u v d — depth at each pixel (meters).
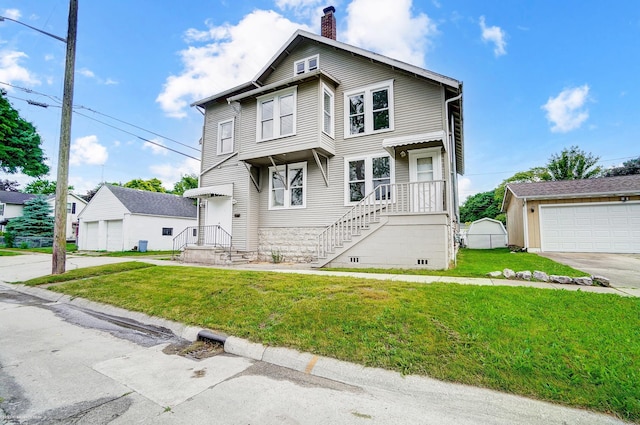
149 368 3.32
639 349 3.01
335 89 11.55
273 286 5.80
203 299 5.54
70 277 8.43
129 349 3.94
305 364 3.29
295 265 10.34
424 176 9.84
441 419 2.32
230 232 12.54
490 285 5.61
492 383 2.67
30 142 19.97
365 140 10.82
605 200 12.93
